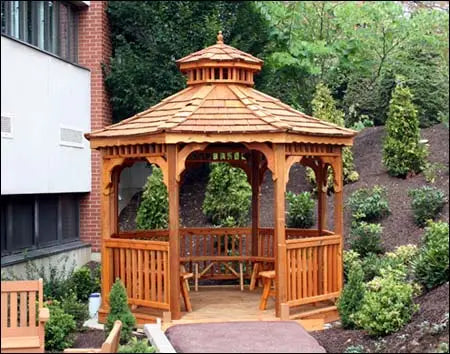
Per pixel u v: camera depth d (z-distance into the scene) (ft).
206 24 56.39
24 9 46.47
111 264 35.86
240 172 53.31
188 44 56.18
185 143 33.09
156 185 50.90
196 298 39.88
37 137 44.50
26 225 44.68
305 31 64.80
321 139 35.12
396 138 54.29
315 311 35.06
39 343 28.19
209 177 57.57
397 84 58.54
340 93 73.31
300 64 60.54
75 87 51.47
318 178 40.29
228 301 38.91
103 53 55.52
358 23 65.77
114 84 55.77
